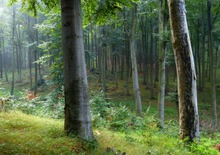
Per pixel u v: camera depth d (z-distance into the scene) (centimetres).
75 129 564
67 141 534
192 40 3297
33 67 5406
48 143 514
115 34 3009
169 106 2553
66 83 573
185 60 782
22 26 4112
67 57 570
